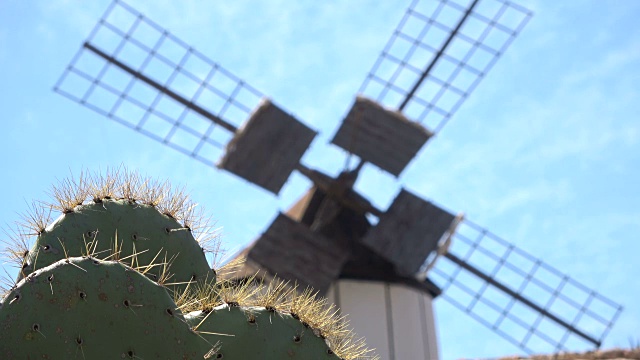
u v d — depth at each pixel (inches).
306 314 222.8
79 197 233.6
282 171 953.5
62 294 185.6
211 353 199.6
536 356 518.0
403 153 970.1
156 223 232.8
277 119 960.3
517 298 1053.8
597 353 507.8
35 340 182.2
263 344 211.0
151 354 189.0
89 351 184.5
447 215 975.0
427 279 1047.0
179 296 226.8
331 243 954.1
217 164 949.2
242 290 225.8
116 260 199.5
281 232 944.9
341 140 966.4
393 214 971.9
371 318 964.0
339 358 218.4
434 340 1009.5
